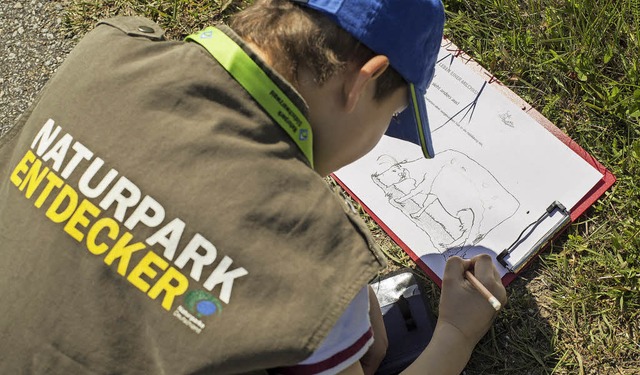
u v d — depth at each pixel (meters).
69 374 0.90
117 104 0.91
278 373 0.96
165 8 1.71
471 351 1.25
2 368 0.92
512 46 1.55
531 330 1.38
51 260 0.90
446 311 1.25
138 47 0.95
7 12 1.79
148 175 0.88
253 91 0.89
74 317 0.89
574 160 1.45
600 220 1.42
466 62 1.56
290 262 0.87
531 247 1.39
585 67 1.50
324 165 1.04
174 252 0.87
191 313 0.86
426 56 0.99
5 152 1.08
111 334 0.89
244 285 0.86
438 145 1.50
